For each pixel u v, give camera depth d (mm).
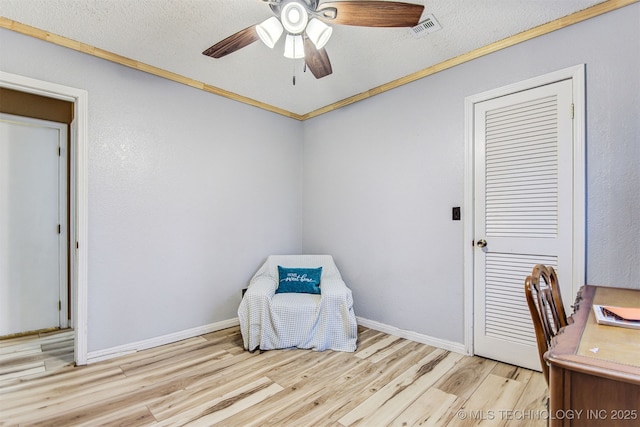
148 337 2568
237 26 2035
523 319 2143
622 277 1775
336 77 2752
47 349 2559
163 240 2660
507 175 2217
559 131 1995
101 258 2340
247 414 1691
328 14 1559
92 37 2156
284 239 3602
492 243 2283
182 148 2783
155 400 1816
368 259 3072
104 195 2359
